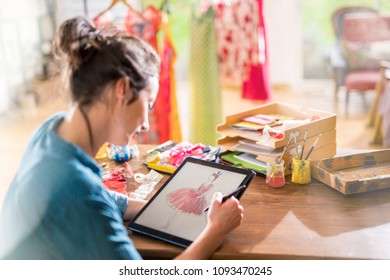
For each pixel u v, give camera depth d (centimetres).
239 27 420
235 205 125
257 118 188
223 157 182
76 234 101
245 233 133
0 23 479
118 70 105
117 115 109
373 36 475
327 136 178
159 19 268
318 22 540
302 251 124
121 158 184
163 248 129
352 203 149
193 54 295
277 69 562
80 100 107
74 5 545
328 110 479
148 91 114
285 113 198
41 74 546
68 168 102
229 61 445
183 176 151
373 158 173
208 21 288
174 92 287
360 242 128
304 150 173
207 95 299
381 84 409
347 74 462
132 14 270
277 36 550
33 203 101
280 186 161
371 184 153
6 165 370
